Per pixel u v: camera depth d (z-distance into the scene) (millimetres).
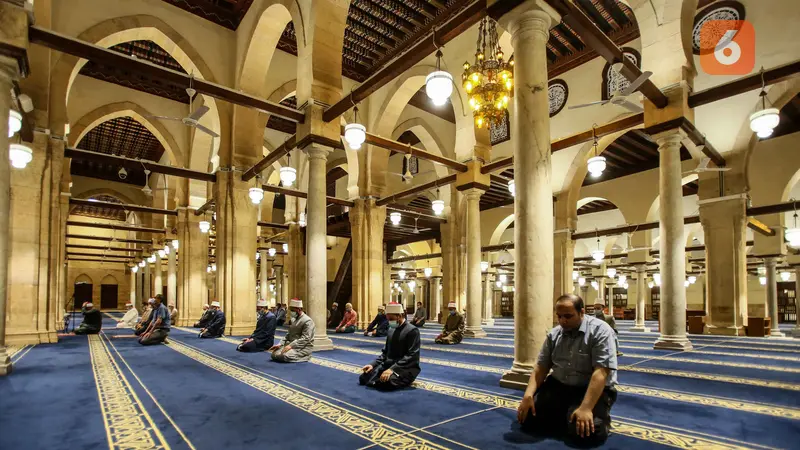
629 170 18438
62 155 10008
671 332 8602
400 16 12133
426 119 17266
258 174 11766
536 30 5117
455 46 11750
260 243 20234
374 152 14727
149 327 9805
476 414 3846
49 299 9594
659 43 8562
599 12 13312
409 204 22094
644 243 17891
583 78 15242
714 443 3102
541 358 3555
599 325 3334
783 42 11352
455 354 8102
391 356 5184
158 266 21641
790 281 27172
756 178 15219
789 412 3908
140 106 15453
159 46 13203
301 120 8625
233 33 12805
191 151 15859
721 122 12539
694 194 19453
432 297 25297
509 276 34781
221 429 3449
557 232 15719
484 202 21969
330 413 3904
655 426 3496
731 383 5219
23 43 5473
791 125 14516
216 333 11180
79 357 7453
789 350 8680
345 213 18125
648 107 8547
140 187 25438
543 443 3104
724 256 12453
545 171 4980
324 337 8477
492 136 18031
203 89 7633
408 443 3111
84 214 30219
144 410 4020
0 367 5605
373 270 14570
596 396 3074
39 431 3389
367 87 7504
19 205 9055
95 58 6605
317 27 8570
